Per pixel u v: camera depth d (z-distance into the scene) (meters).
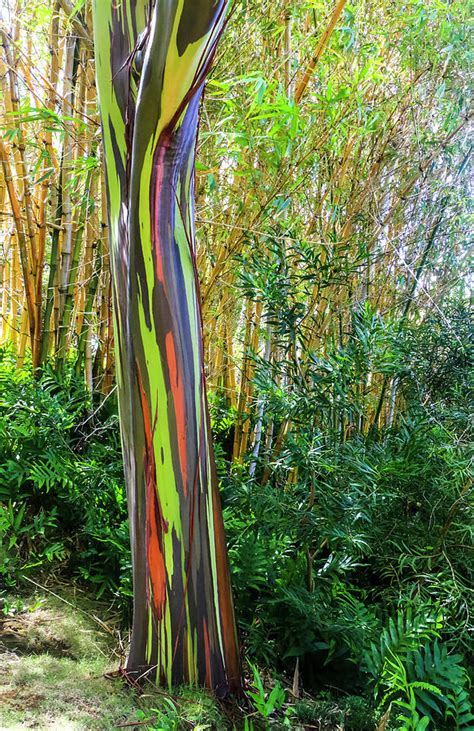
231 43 2.48
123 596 1.87
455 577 1.89
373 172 2.80
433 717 1.56
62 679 1.45
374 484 1.93
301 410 2.08
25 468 2.14
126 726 1.27
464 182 3.18
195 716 1.27
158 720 1.24
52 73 2.79
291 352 2.25
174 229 1.32
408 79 2.93
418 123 2.91
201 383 1.39
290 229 2.68
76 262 3.02
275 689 1.31
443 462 2.07
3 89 2.80
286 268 2.21
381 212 3.11
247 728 1.28
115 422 2.62
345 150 2.74
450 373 2.28
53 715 1.29
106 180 1.39
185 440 1.35
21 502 2.26
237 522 2.04
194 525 1.37
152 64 1.15
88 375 3.02
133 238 1.30
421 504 2.15
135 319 1.31
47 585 2.01
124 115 1.31
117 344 1.40
